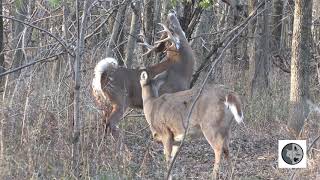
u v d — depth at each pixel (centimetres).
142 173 1490
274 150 1973
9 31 2666
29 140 1455
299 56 2002
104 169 1439
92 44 2377
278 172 1586
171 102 1655
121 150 1528
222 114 1577
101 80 2002
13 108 1602
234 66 3195
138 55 2775
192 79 2392
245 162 1789
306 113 2000
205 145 2055
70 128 1512
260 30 2891
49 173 1392
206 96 1603
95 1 1457
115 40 2472
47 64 1945
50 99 1723
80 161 1458
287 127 2050
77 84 1391
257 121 2300
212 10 3156
